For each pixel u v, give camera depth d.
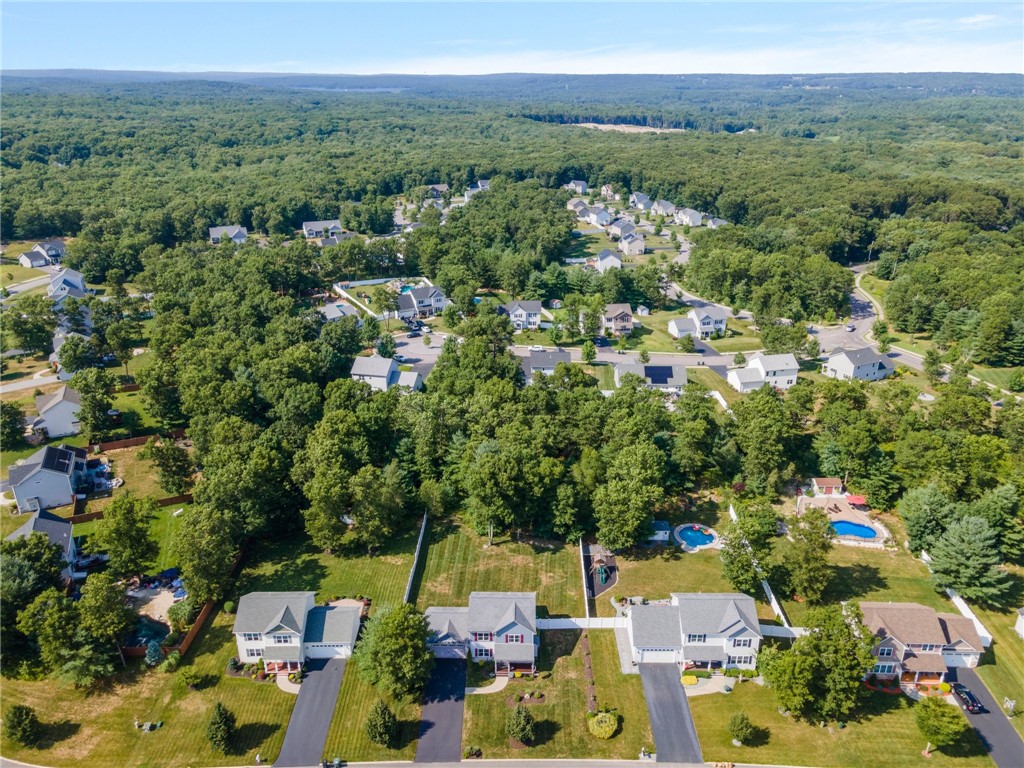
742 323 191.75
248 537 97.31
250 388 121.19
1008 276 181.00
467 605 85.81
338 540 93.25
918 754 67.56
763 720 71.25
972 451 104.44
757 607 86.94
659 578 92.12
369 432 111.50
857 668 69.75
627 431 109.69
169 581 88.62
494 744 68.44
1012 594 89.50
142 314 175.50
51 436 121.62
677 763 66.50
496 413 115.31
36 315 149.75
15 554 79.88
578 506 97.38
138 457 112.31
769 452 109.50
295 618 76.75
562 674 76.75
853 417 116.44
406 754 67.19
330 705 72.44
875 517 106.50
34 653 75.56
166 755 66.56
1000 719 71.75
